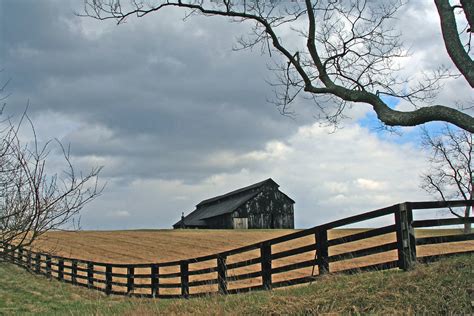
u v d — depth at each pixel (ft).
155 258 112.68
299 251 36.37
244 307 30.53
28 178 19.75
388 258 65.31
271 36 33.04
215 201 260.42
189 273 47.88
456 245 70.33
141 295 56.13
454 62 26.13
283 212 223.30
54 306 53.52
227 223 215.72
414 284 26.78
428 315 23.73
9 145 20.06
